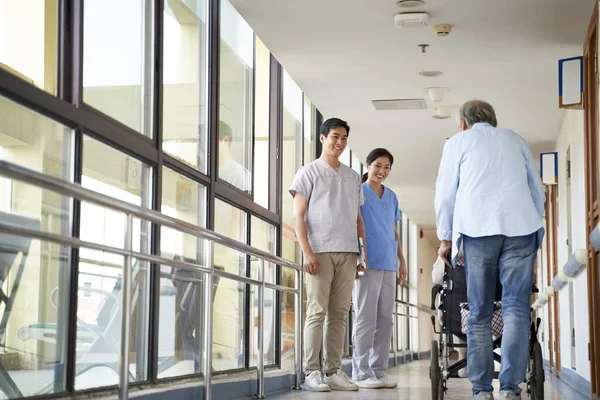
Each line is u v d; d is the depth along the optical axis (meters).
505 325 3.52
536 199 3.69
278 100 6.19
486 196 3.56
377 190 5.82
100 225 3.09
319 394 4.88
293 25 5.27
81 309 2.89
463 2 4.84
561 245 8.18
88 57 3.13
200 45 4.52
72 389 2.79
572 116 6.57
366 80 6.55
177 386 3.57
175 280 3.83
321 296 5.04
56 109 2.77
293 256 6.80
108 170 3.24
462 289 3.96
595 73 4.94
